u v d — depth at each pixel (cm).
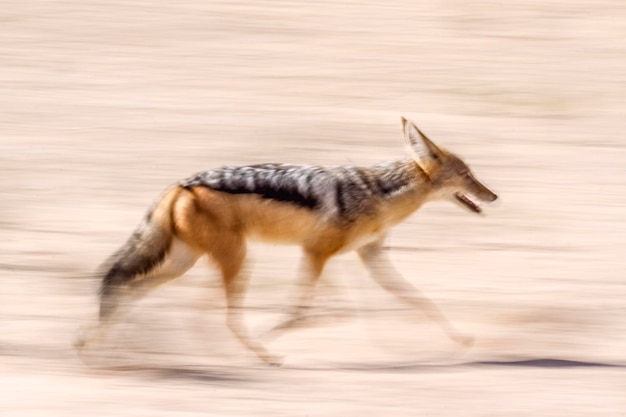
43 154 5347
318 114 6062
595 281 3978
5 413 2514
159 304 3488
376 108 6209
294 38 7406
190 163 5316
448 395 2748
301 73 6781
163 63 6881
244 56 7056
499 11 8038
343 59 7050
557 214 4753
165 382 2827
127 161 5306
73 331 3278
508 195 4991
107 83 6506
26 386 2741
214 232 3173
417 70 6894
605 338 3391
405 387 2822
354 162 5356
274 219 3238
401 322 3569
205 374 2928
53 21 7550
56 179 5034
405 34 7550
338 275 3991
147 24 7581
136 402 2620
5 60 6812
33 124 5797
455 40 7456
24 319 3394
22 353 3064
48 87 6400
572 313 3628
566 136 5853
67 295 3644
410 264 4134
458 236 4444
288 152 5481
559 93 6550
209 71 6769
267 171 3262
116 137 5638
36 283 3769
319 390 2778
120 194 4881
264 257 4078
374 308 3684
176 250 3212
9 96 6219
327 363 3136
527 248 4338
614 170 5366
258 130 5797
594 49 7350
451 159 3466
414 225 4541
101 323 3120
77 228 4441
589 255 4275
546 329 3472
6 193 4825
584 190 5078
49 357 3039
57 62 6825
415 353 3259
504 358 3180
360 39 7438
